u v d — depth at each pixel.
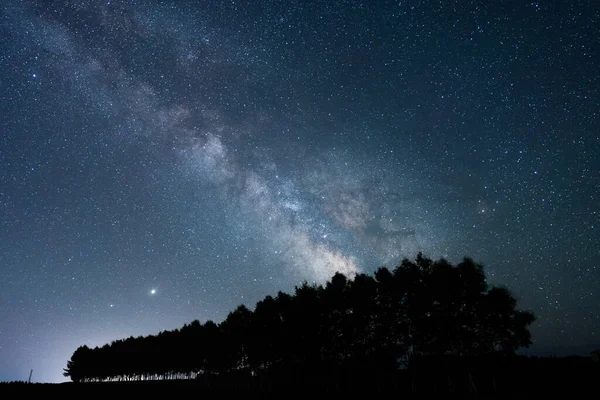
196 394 37.25
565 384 21.06
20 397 42.03
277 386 34.16
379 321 30.34
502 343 26.47
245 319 42.91
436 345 27.22
